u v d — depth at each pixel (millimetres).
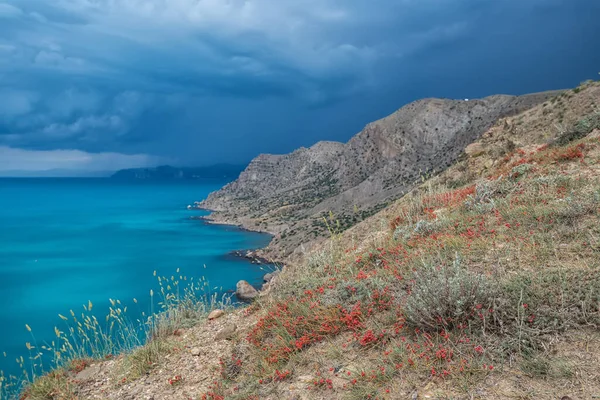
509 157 17484
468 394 4039
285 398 5008
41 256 117438
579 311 4613
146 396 6453
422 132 181125
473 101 181875
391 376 4648
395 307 5949
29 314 61812
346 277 8117
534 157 13477
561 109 57188
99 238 154750
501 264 6109
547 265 5766
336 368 5242
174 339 8891
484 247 6879
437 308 5066
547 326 4586
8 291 77688
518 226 7496
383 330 5617
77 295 73875
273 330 7137
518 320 4664
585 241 6137
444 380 4348
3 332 52188
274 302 8523
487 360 4422
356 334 5758
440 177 25516
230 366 6512
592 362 4000
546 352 4277
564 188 8992
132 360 7945
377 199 134875
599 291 4723
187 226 196500
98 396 6902
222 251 122688
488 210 9164
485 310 4918
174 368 7328
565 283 5016
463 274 5473
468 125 167500
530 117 64500
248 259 108062
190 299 11109
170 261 107188
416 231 9219
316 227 118500
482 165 22359
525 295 5023
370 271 7852
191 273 89812
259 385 5570
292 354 6023
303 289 8469
